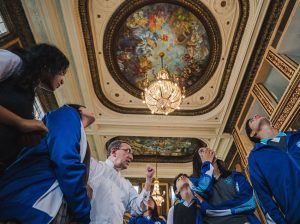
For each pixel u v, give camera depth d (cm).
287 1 845
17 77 168
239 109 1303
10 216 145
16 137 156
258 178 307
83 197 166
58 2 900
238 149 1319
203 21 1091
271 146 319
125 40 1181
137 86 1343
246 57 1073
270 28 952
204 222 288
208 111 1376
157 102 1024
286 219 278
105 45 1143
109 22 1072
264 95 1060
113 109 1376
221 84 1258
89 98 1257
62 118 187
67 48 1049
